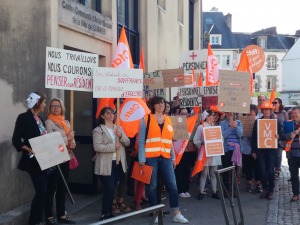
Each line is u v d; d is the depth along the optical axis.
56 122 6.02
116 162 6.41
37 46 6.46
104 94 6.31
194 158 8.88
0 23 5.87
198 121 8.15
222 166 8.48
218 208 7.56
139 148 6.46
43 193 5.67
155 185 6.50
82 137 8.34
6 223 5.55
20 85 6.18
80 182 8.38
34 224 5.71
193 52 9.14
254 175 9.20
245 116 8.78
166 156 6.49
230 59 59.97
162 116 6.59
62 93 7.15
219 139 7.95
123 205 7.23
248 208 7.62
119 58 7.36
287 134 7.95
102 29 8.57
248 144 8.86
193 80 9.05
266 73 60.22
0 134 5.83
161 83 7.90
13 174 6.06
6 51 5.95
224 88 7.87
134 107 7.07
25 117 5.57
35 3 6.41
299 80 51.41
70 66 5.98
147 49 11.64
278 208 7.65
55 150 5.52
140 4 11.56
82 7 7.75
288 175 11.41
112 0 9.08
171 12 14.59
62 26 7.14
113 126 6.51
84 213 7.09
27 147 5.50
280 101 10.34
